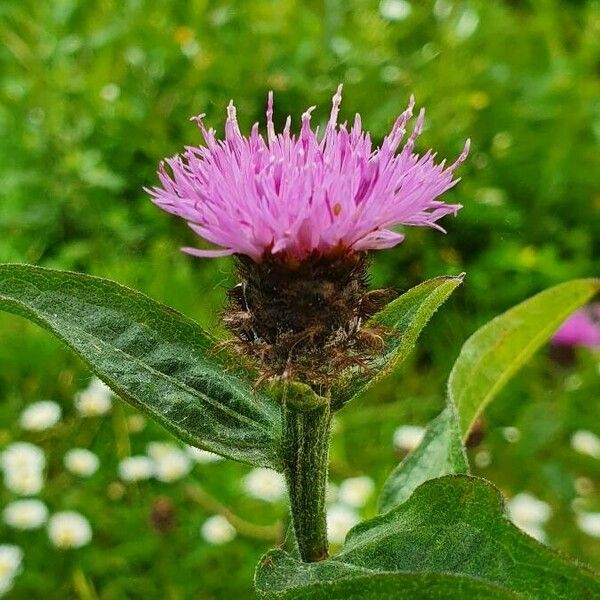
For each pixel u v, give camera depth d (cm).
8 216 34
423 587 11
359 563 12
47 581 24
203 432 13
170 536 25
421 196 12
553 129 40
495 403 31
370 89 39
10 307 14
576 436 29
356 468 29
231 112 13
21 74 42
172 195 12
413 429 27
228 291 13
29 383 31
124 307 14
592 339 31
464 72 41
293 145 13
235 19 42
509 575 12
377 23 43
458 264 35
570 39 47
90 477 28
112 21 41
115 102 38
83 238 35
